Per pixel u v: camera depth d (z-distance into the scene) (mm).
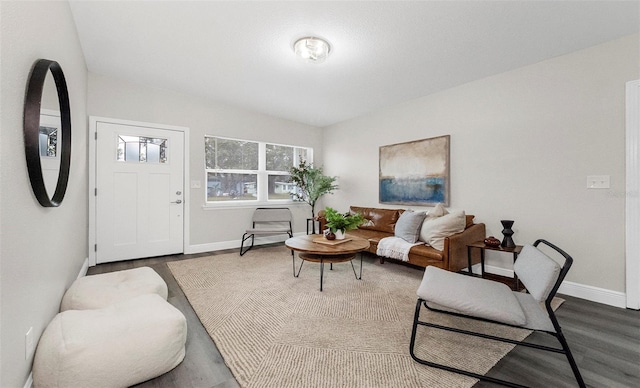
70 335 1289
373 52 2582
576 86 2467
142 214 3672
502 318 1384
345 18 2127
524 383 1375
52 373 1207
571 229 2500
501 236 2965
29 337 1216
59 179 1698
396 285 2723
